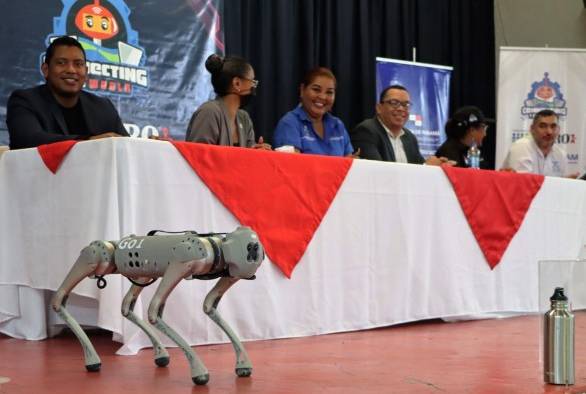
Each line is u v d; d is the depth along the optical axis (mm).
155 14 4988
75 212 2543
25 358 2352
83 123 3371
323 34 6031
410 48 6426
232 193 2658
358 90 6184
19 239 2789
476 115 4883
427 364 2256
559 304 1943
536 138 5203
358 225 3066
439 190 3379
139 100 4914
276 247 2777
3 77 4457
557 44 7066
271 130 5738
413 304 3281
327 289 2963
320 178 2930
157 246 1902
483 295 3570
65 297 2090
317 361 2303
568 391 1855
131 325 2414
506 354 2479
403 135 4566
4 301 2836
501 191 3646
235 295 2684
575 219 4109
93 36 4734
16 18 4496
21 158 2766
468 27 6734
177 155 2547
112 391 1830
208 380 1921
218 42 5273
